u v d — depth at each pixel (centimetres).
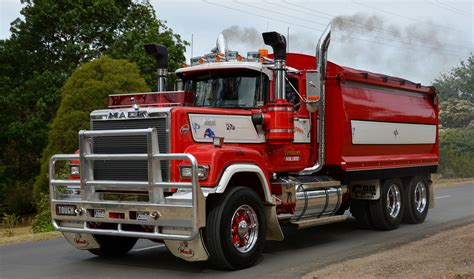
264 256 948
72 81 2241
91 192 839
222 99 973
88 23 2880
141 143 823
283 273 809
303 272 815
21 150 2864
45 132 2703
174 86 1049
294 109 1015
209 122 864
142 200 816
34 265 905
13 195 2692
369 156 1202
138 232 792
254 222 857
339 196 1085
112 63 2258
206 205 810
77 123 2153
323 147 1068
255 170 854
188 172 795
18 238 1205
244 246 848
